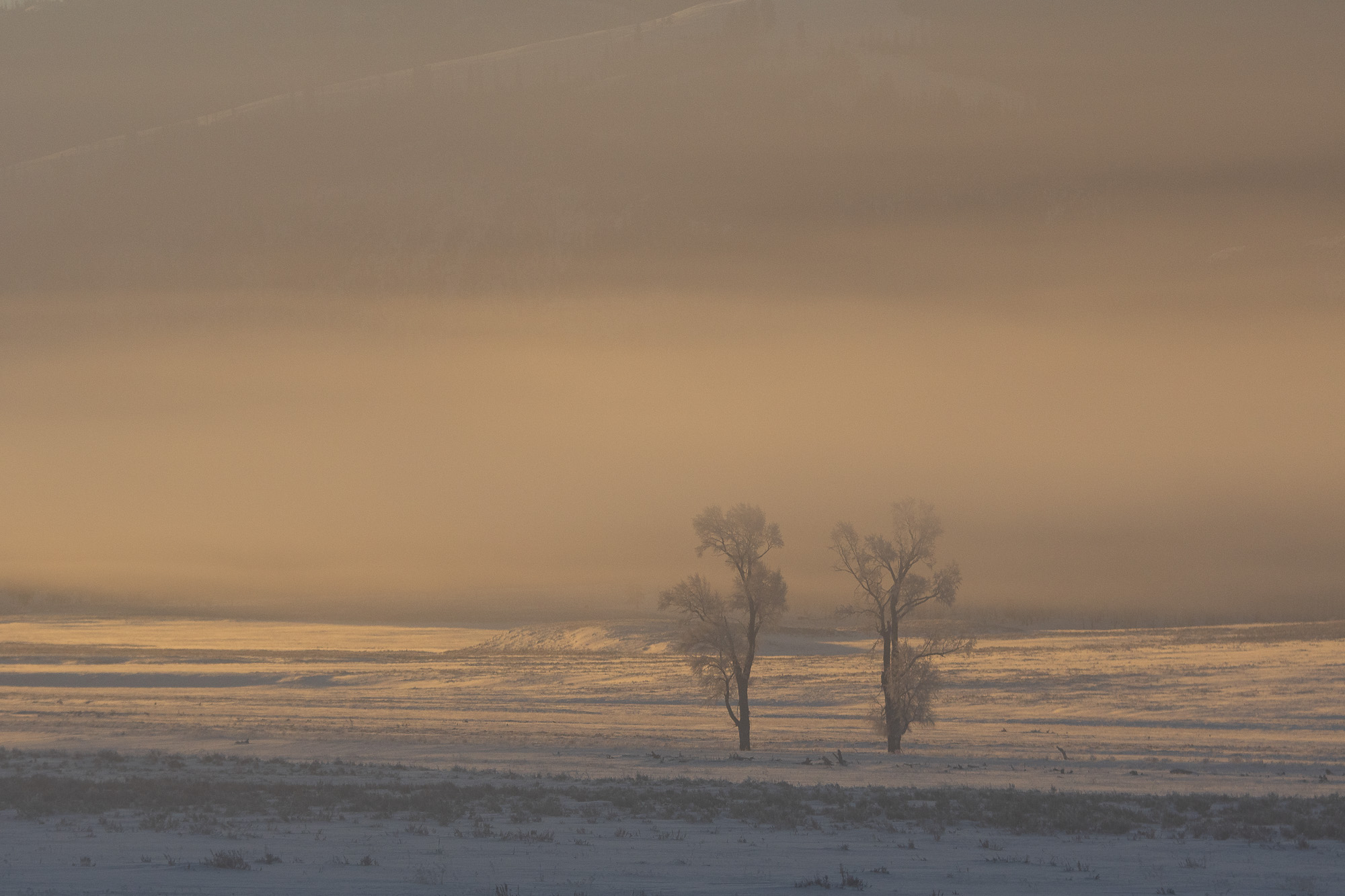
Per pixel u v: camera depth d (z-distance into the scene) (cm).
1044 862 2950
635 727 8456
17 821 3669
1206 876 2716
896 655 7162
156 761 5856
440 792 4503
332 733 7862
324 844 3123
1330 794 4825
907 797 4491
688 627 7375
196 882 2388
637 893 2316
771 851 3102
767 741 7550
